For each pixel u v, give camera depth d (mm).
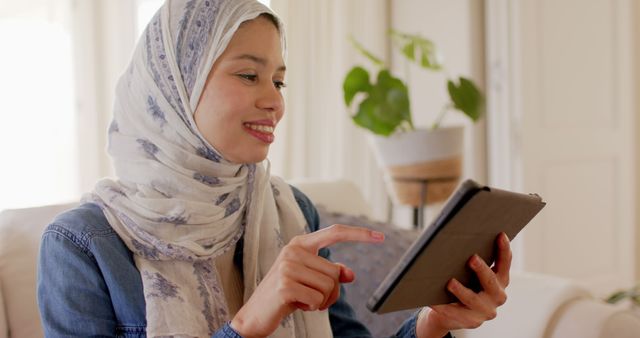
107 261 958
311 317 1091
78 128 2396
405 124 3176
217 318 1001
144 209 1012
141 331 947
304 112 2805
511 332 1380
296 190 1313
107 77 2438
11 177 2305
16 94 2299
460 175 2514
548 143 3061
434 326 1002
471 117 2420
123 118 1073
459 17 3023
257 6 1001
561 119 3123
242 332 825
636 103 3564
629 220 3459
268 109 998
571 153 3166
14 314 1227
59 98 2363
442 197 2479
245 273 1089
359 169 3020
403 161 2463
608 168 3369
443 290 828
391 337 1062
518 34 2930
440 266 769
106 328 939
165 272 997
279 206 1199
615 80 3385
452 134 2438
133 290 962
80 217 998
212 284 1025
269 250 1118
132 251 1000
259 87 998
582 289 1408
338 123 2922
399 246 1630
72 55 2371
